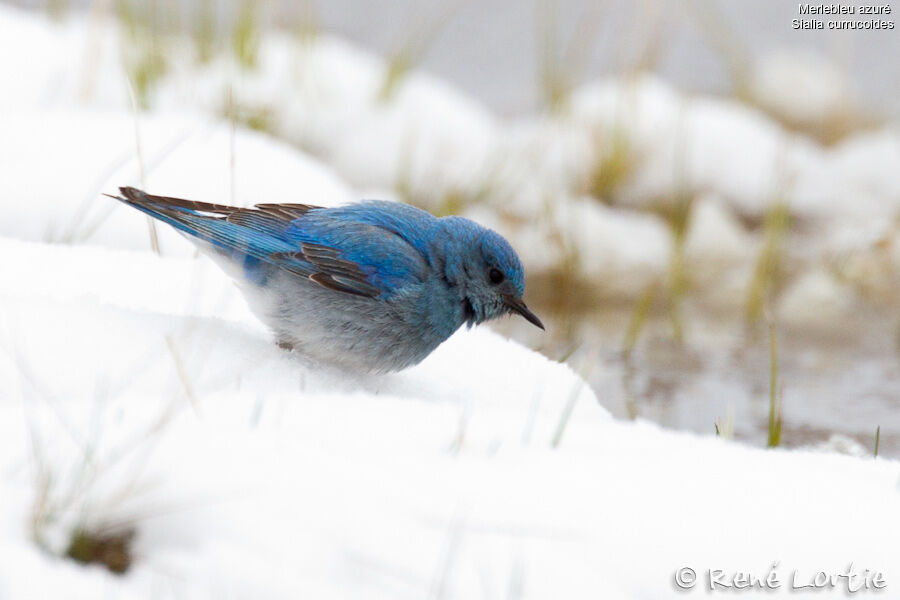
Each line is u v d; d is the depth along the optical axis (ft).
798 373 44.39
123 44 54.29
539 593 17.69
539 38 72.84
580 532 19.42
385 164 57.00
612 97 64.59
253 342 29.37
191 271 32.76
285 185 41.91
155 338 26.55
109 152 40.81
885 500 22.20
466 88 69.36
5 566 16.37
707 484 22.02
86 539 17.22
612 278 53.42
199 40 59.62
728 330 49.47
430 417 23.84
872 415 40.09
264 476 19.25
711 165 60.75
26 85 48.55
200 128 44.68
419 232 30.89
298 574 17.26
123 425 20.65
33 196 37.60
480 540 18.70
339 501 18.95
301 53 60.64
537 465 21.80
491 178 57.36
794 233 58.65
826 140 68.90
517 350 34.22
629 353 45.96
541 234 54.19
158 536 17.78
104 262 31.83
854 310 52.13
